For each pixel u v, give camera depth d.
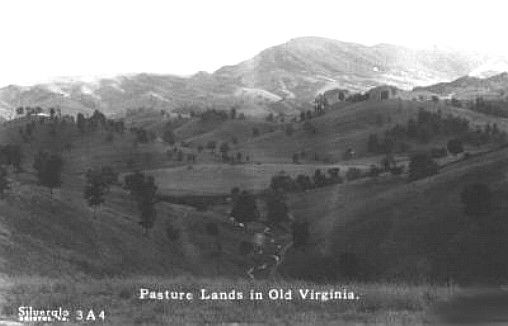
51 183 117.19
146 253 95.44
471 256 81.19
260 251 108.50
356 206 115.00
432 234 90.19
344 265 86.81
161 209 128.38
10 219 79.94
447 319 21.55
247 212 127.50
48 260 61.53
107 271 73.12
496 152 119.00
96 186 113.31
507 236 83.69
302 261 97.94
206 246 109.00
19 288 24.64
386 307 23.19
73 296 23.12
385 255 89.69
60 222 92.50
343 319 21.05
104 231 96.69
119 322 19.80
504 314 22.61
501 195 94.19
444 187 104.25
